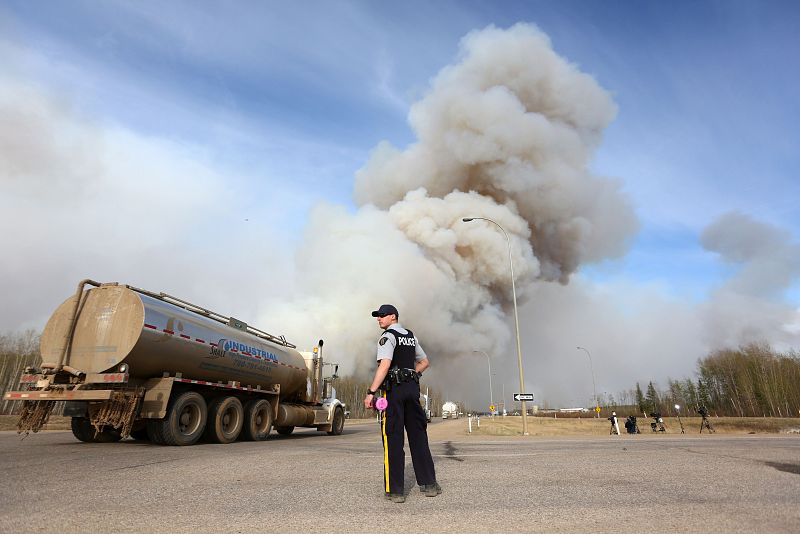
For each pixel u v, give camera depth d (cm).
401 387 375
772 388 7019
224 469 545
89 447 891
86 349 950
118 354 928
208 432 1099
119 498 371
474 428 2981
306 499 368
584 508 332
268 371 1388
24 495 378
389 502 355
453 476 483
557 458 654
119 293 977
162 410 947
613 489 403
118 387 945
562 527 283
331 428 1770
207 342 1116
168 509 334
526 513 319
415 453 382
